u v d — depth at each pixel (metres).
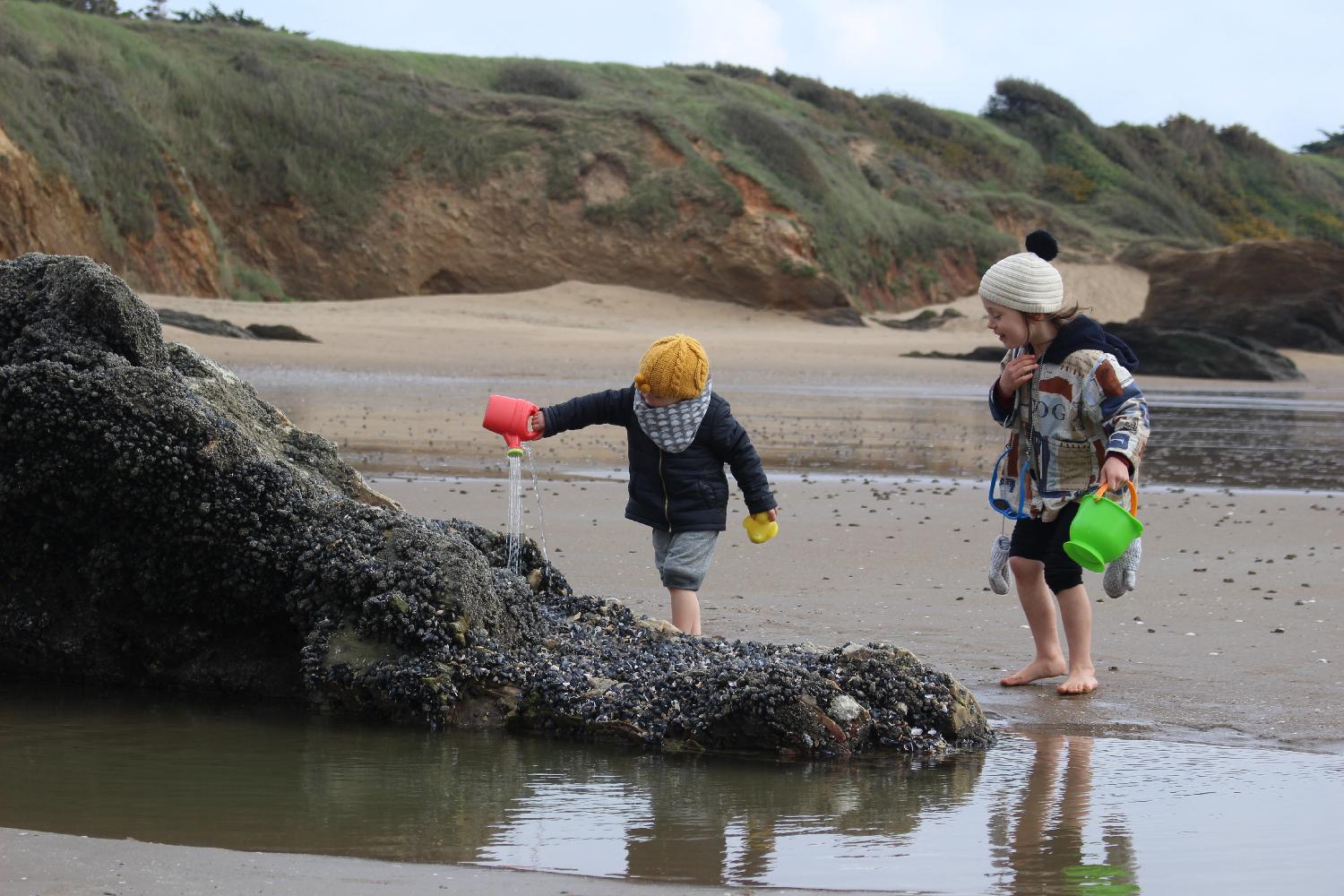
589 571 6.46
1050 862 2.80
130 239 44.19
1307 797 3.33
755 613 5.67
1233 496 10.12
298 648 4.41
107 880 2.49
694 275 53.03
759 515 5.04
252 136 51.34
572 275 53.06
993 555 4.96
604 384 23.00
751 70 78.56
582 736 3.91
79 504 4.44
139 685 4.55
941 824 3.09
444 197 53.22
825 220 57.47
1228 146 91.25
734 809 3.19
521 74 63.47
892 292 59.69
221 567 4.40
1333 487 10.91
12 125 41.88
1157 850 2.90
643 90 65.94
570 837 2.93
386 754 3.70
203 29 56.16
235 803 3.15
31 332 4.57
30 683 4.58
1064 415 4.75
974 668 4.88
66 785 3.29
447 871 2.64
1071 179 76.94
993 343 44.00
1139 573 6.84
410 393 19.67
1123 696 4.47
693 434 4.94
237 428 4.68
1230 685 4.60
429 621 4.11
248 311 38.09
